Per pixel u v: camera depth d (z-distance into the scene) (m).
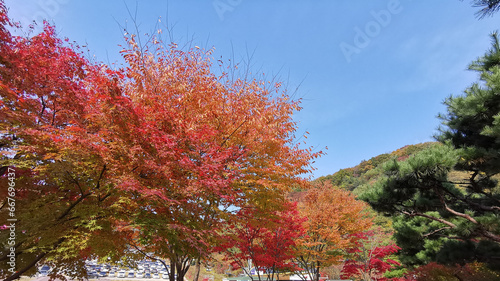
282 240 12.53
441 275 9.29
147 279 28.38
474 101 8.54
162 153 5.86
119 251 7.43
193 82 8.45
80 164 5.87
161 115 6.67
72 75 7.34
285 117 9.30
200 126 7.32
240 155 8.26
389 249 16.17
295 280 23.02
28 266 6.14
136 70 7.81
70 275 8.41
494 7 3.61
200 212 7.18
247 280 26.50
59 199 6.38
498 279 8.67
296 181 8.92
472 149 8.51
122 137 5.95
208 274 32.50
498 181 10.85
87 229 6.23
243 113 8.40
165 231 6.19
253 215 8.61
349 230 15.69
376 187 10.73
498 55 8.43
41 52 6.75
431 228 13.21
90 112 6.22
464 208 11.18
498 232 7.73
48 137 5.45
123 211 6.34
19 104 6.01
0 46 5.78
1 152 5.46
